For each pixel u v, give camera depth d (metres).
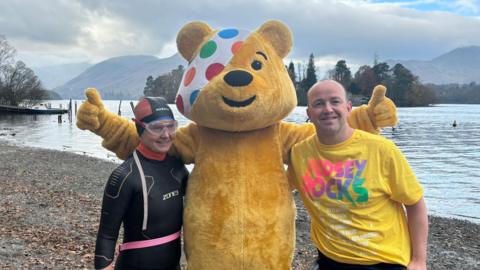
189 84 3.52
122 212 3.23
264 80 3.36
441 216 13.87
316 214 3.20
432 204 15.88
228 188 3.36
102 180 16.72
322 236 3.19
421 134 45.97
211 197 3.37
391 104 3.53
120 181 3.22
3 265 6.83
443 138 41.78
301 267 7.67
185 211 3.44
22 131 45.28
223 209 3.33
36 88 81.19
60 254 7.52
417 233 3.09
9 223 9.42
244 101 3.18
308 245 8.95
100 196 13.41
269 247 3.32
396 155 3.08
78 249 7.85
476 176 21.75
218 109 3.20
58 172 18.44
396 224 3.11
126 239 3.32
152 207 3.24
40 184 15.13
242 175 3.38
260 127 3.45
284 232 3.40
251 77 3.24
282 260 3.38
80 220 10.01
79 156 25.05
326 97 3.09
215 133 3.54
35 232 8.83
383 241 3.04
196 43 3.87
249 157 3.44
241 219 3.30
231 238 3.29
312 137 3.36
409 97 119.69
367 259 3.02
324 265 3.19
